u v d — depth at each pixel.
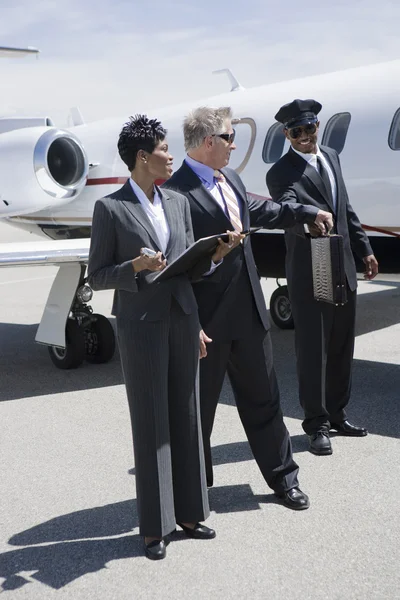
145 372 3.30
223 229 3.66
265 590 3.02
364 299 10.98
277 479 3.82
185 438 3.44
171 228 3.37
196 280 3.39
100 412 5.69
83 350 7.14
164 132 3.29
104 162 10.30
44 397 6.21
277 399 3.81
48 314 7.12
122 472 4.40
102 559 3.36
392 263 7.09
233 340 3.70
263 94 8.54
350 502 3.82
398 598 2.91
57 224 11.15
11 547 3.51
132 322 3.29
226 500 3.94
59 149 9.75
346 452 4.54
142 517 3.37
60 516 3.83
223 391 6.14
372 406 5.53
